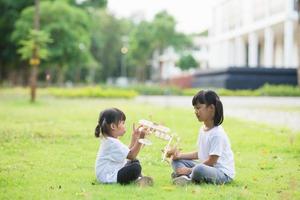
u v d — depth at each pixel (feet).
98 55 257.55
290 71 142.61
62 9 160.45
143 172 24.31
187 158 22.20
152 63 294.05
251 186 21.24
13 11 173.17
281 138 38.37
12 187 20.42
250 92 126.52
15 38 159.12
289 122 53.83
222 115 21.11
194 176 20.98
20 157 28.73
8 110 69.56
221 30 198.49
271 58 161.68
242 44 182.60
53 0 167.43
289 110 73.36
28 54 87.30
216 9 201.46
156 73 291.99
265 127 47.29
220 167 21.36
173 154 21.94
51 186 20.63
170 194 19.17
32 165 25.99
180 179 20.98
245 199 18.70
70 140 36.70
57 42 160.45
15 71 207.21
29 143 34.71
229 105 86.69
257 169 25.73
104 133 21.15
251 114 66.13
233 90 134.72
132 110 72.02
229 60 193.26
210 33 209.46
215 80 151.12
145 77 304.30
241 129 45.34
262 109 75.82
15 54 179.22
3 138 37.29
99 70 279.69
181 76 196.75
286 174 24.18
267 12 160.66
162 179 22.57
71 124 49.26
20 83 210.18
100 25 252.01
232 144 35.24
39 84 193.47
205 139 21.26
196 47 278.26
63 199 18.34
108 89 135.85
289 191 20.18
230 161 21.62
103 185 20.65
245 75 142.20
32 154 29.89
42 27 158.20
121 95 122.11
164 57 279.90
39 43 86.17
